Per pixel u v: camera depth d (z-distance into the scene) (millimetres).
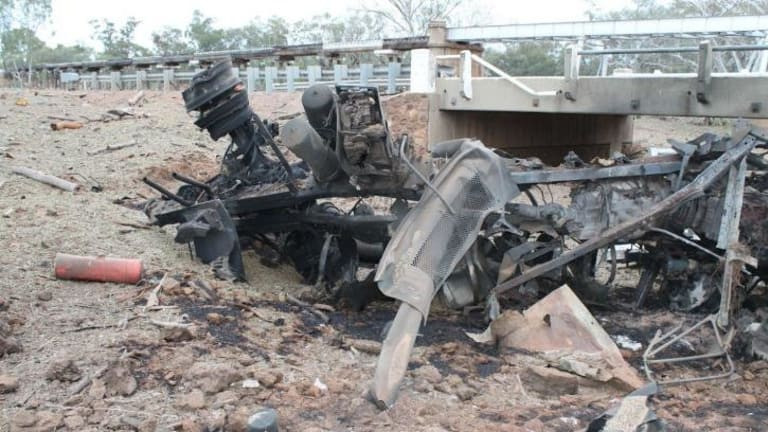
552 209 7715
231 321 6816
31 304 6656
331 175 7852
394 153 7215
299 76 20016
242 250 9797
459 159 6965
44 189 10688
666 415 5574
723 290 6918
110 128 15586
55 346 5891
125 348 5918
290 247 9531
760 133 7367
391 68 17797
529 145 18156
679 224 8016
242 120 8812
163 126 16250
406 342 5703
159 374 5559
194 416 4996
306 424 5020
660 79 12906
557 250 7949
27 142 13562
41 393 5172
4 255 7668
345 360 6320
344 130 7047
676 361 6730
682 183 7879
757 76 11742
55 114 16312
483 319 7898
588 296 8375
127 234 9055
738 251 6926
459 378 6043
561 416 5418
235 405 5207
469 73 15641
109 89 27094
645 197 7914
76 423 4801
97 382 5312
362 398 5449
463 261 7699
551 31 15734
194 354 5965
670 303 8555
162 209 9320
